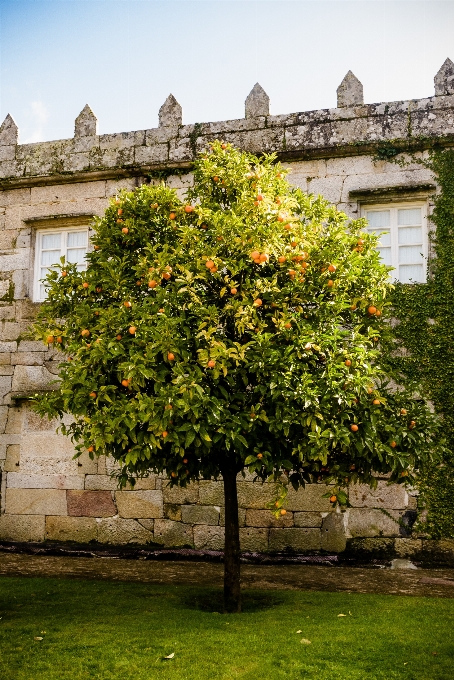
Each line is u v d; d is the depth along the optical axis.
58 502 10.53
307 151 10.19
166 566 9.10
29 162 11.52
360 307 6.75
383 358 9.45
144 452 5.83
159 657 4.84
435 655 4.89
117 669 4.62
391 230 9.98
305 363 5.93
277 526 9.58
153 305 6.09
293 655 4.89
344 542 9.32
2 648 5.04
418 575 8.40
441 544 9.01
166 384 6.00
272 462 5.95
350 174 10.10
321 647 5.07
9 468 10.82
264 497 9.66
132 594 7.03
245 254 6.21
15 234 11.48
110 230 6.92
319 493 9.50
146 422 6.01
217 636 5.34
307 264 6.28
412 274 9.78
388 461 6.18
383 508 9.27
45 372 10.84
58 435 10.69
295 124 10.34
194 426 5.52
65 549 10.09
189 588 7.44
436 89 9.91
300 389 5.70
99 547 10.13
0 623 5.73
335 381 5.86
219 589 7.44
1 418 10.96
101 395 6.00
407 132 9.86
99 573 8.50
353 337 6.27
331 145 10.11
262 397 5.96
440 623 5.72
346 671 4.58
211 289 6.41
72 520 10.43
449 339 9.28
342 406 5.88
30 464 10.74
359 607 6.39
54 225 11.42
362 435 6.04
